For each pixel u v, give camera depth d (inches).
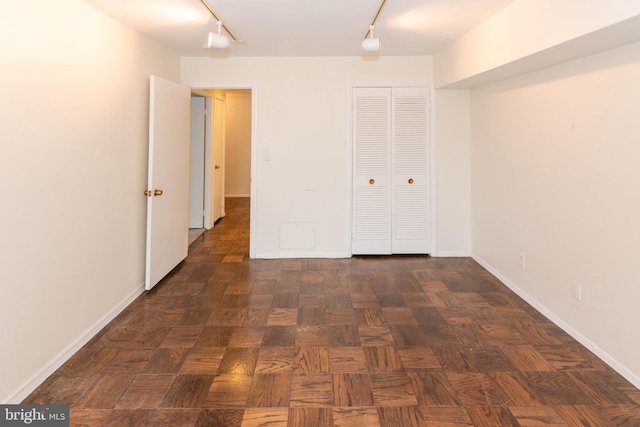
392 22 126.3
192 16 117.6
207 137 239.6
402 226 183.9
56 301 90.1
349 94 176.7
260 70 174.9
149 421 73.2
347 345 102.3
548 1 91.0
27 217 80.1
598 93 95.1
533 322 115.5
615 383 85.1
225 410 76.5
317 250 183.2
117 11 110.3
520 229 135.0
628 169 85.9
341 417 74.8
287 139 177.9
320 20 123.5
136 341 103.7
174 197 157.9
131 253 130.4
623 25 72.6
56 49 89.0
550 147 116.0
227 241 215.0
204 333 108.7
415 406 78.0
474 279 153.4
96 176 107.5
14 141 76.2
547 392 82.1
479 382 85.8
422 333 108.9
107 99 113.0
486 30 123.4
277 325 114.0
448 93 177.3
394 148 179.8
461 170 180.7
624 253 87.2
